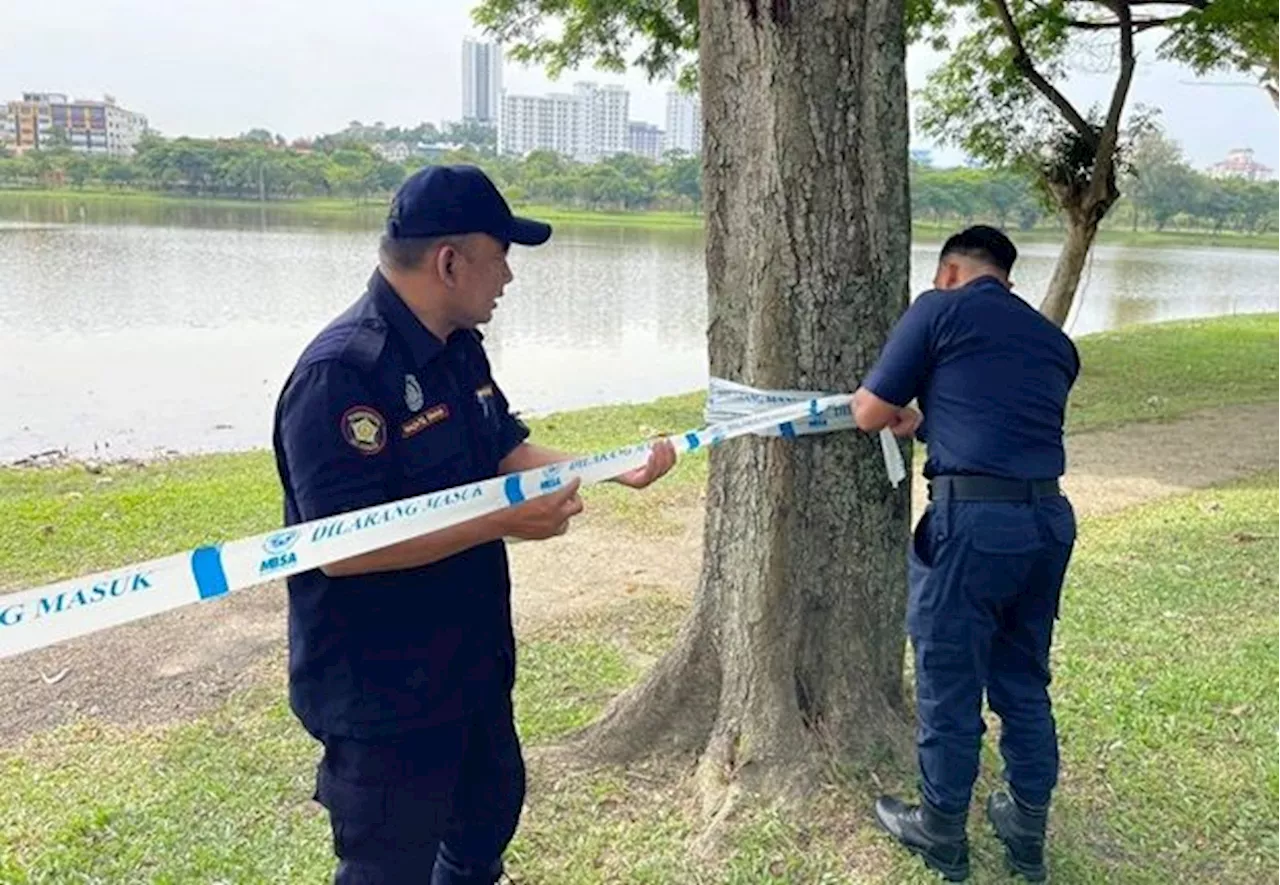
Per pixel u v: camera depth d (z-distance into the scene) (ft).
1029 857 8.80
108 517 20.49
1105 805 10.11
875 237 9.05
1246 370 42.39
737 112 8.98
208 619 15.30
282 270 84.02
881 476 9.54
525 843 9.29
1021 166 38.32
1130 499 22.58
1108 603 15.72
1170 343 51.06
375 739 6.59
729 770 9.61
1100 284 103.71
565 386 43.57
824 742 9.58
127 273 78.64
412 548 6.28
